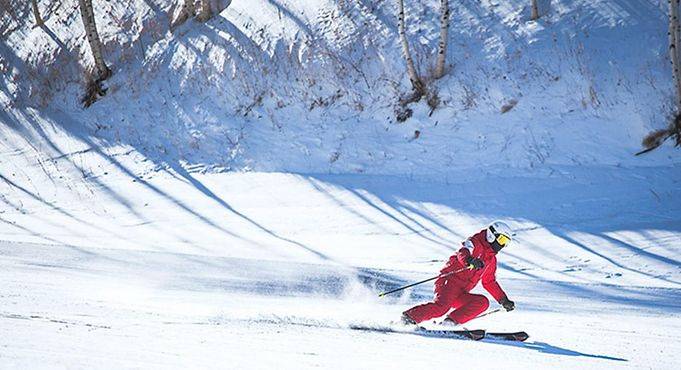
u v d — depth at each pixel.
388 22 68.50
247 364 13.70
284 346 16.72
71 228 51.12
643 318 26.27
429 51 64.56
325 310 26.19
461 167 55.81
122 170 62.41
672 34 53.06
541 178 52.25
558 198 49.09
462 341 20.06
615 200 47.78
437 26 66.81
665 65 57.62
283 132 63.75
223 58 70.81
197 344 16.06
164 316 21.89
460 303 22.45
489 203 49.72
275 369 13.34
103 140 67.06
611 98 56.97
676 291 33.69
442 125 60.16
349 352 16.45
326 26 70.12
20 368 11.79
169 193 57.44
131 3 80.75
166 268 37.53
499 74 61.12
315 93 65.88
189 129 66.06
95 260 39.47
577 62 59.62
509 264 40.00
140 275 34.84
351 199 53.06
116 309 22.98
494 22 65.69
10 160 66.38
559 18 64.00
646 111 55.19
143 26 77.31
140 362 13.14
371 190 54.25
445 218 48.31
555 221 45.91
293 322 22.28
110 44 76.56
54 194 59.31
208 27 74.75
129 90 71.94
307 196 54.38
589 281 36.19
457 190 52.53
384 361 15.36
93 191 59.22
